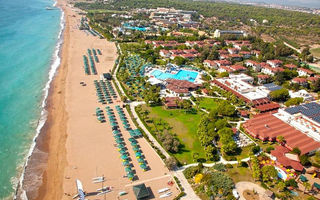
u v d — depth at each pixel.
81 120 112.44
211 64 192.75
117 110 121.25
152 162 88.50
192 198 74.19
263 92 146.25
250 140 105.31
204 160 91.50
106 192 74.62
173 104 128.75
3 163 86.12
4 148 93.25
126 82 154.38
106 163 86.62
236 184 80.62
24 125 107.75
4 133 101.25
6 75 153.38
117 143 97.31
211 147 92.75
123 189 76.00
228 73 170.75
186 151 96.31
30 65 173.50
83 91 140.38
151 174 82.94
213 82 161.50
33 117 113.88
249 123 113.31
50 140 99.06
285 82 168.88
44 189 76.31
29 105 123.50
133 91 143.75
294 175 86.00
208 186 77.00
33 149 93.50
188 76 173.50
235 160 92.06
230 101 138.38
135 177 81.00
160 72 176.88
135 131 103.31
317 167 90.62
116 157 89.94
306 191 79.62
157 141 100.38
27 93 134.88
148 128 107.81
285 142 101.75
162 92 145.62
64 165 85.06
